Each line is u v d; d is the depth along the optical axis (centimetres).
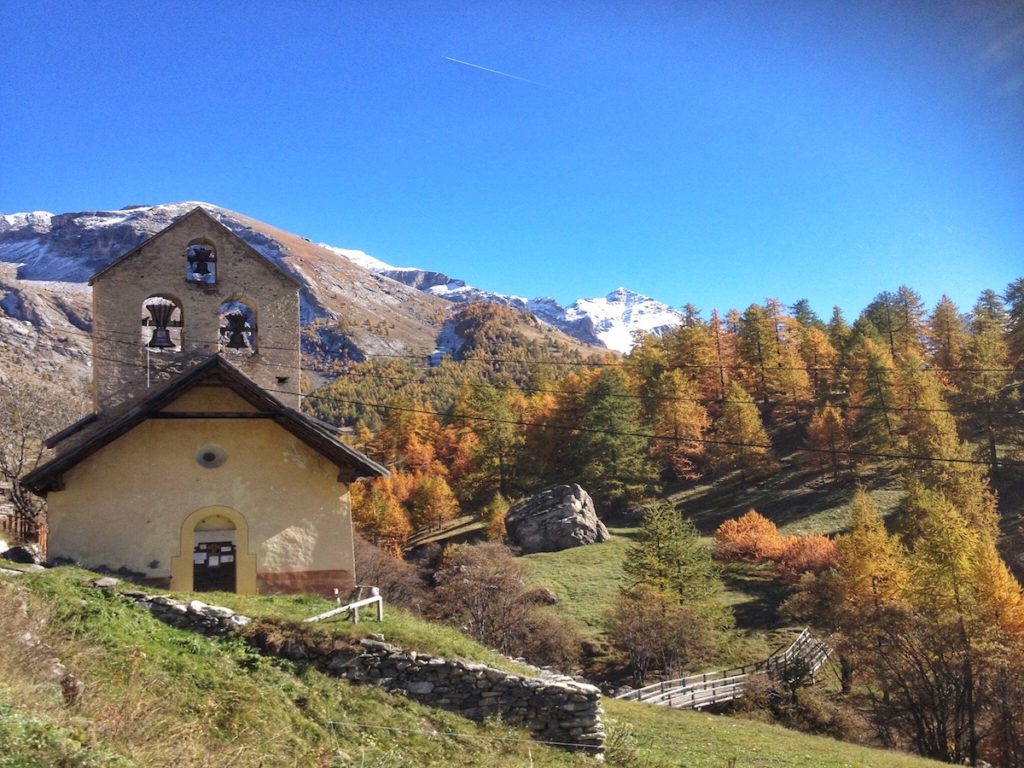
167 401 2130
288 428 2234
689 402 8756
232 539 2178
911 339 10094
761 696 3903
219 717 1318
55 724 997
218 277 2467
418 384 15125
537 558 6575
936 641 3778
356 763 1291
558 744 1538
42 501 3812
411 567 5922
